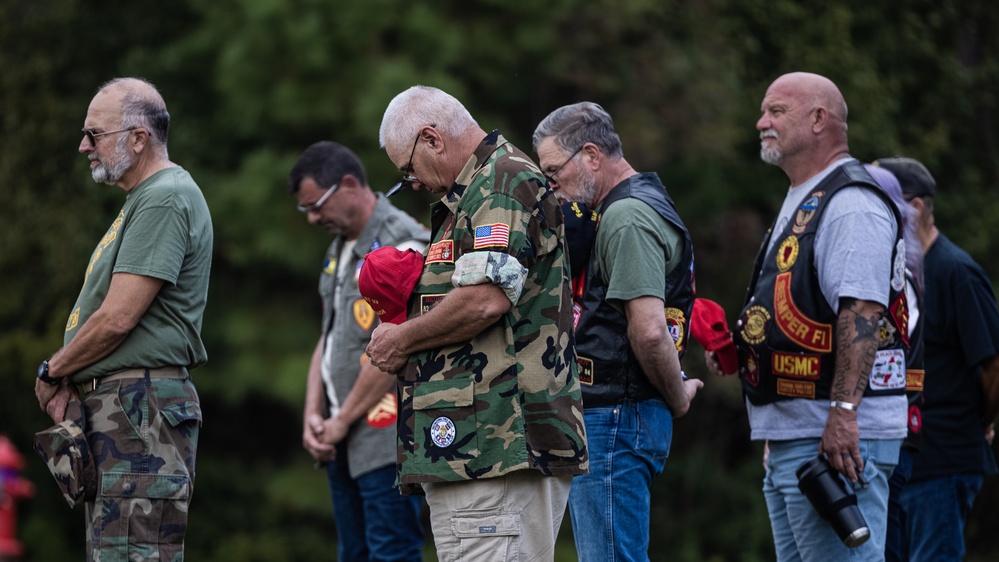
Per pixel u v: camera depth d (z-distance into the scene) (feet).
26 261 97.45
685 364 96.99
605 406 32.32
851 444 31.40
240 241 88.48
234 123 93.04
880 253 31.94
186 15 100.37
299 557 92.22
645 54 98.12
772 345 33.50
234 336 91.15
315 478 92.43
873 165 41.11
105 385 31.17
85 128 31.94
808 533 33.17
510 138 91.56
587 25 96.37
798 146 34.30
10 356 90.38
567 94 98.58
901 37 102.94
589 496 32.37
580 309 32.76
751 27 97.96
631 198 32.12
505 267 26.00
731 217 100.32
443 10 92.02
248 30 88.74
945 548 42.42
